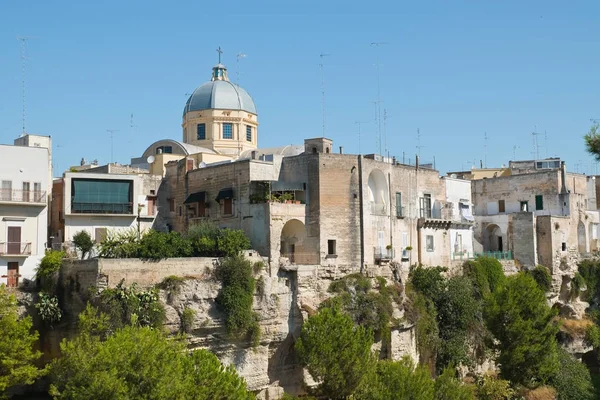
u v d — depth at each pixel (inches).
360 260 2827.3
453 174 4697.3
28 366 2092.8
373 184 3011.8
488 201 4124.0
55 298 2365.9
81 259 2377.0
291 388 2618.1
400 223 3093.0
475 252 3708.2
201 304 2348.7
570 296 3828.7
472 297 3221.0
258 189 2753.4
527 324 2861.7
